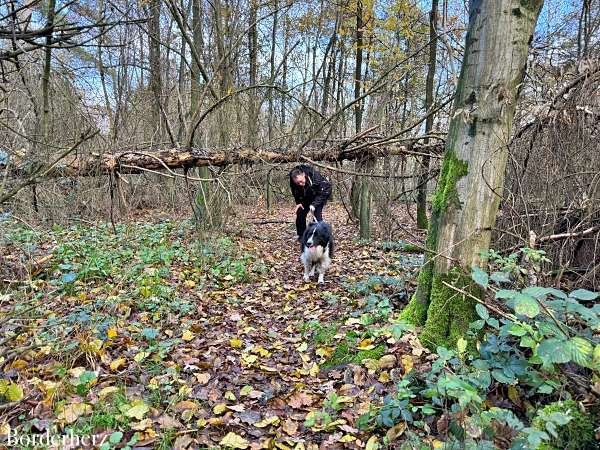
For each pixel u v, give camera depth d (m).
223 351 3.90
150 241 7.22
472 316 3.28
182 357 3.68
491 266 3.62
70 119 7.36
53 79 6.71
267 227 10.89
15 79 6.07
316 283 6.32
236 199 8.89
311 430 2.77
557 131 3.87
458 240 3.33
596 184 3.49
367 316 4.13
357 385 3.16
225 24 9.43
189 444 2.60
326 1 11.52
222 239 7.69
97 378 3.23
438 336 3.37
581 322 2.54
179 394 3.09
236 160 6.59
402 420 2.64
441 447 2.19
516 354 2.67
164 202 10.05
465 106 3.27
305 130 8.05
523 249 2.97
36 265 5.33
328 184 7.50
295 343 4.12
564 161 3.83
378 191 8.41
